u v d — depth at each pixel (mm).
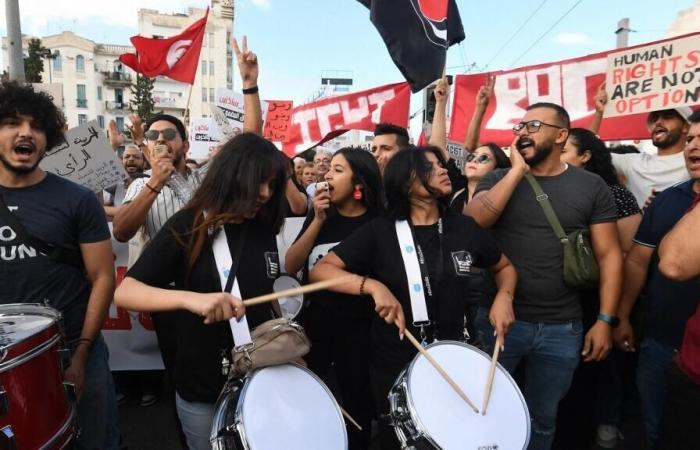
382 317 2004
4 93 1931
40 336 1611
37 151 1993
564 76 4371
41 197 2037
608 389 3264
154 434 3402
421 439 1613
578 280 2408
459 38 4121
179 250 1760
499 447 1639
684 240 1531
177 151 3213
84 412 2225
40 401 1603
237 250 1813
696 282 2230
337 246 2201
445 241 2129
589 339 2482
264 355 1646
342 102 5883
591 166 3240
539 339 2504
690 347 1748
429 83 3957
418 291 2041
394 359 2090
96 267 2172
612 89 3643
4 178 2010
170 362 2852
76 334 2148
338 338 2740
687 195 2365
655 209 2488
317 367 2814
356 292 1995
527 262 2488
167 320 2760
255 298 1681
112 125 4738
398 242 2121
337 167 2771
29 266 2008
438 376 1801
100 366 2256
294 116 6129
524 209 2498
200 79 59188
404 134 3900
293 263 2703
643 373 2471
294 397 1671
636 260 2568
